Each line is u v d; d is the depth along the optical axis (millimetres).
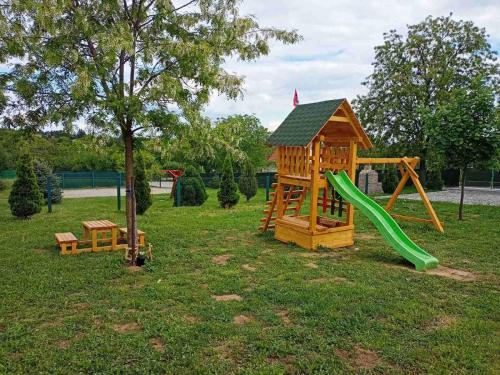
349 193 8242
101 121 6047
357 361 3475
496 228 10156
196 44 6109
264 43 6816
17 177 11453
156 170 17953
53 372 3225
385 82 23453
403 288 5465
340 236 8234
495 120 10516
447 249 7938
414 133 22625
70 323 4156
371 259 7191
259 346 3674
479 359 3500
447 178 27047
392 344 3766
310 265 6703
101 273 5988
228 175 14930
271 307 4680
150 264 6430
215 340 3791
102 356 3477
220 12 6609
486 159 11102
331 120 8008
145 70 6145
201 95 6234
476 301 4984
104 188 30062
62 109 5969
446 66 22219
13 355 3506
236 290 5277
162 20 6359
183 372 3238
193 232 9508
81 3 6016
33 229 9703
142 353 3525
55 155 24484
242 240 8750
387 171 21328
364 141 8445
